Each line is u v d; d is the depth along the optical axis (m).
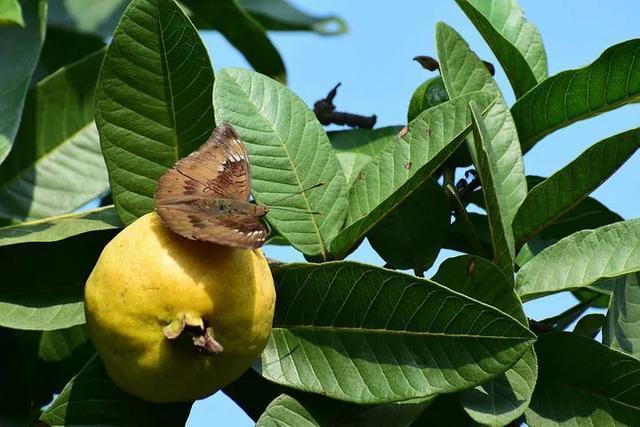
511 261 1.33
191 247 1.26
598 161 1.36
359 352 1.30
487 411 1.30
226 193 1.29
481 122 1.32
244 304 1.26
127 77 1.33
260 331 1.27
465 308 1.28
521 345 1.28
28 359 1.39
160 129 1.33
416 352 1.29
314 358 1.31
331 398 1.31
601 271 1.34
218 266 1.26
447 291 1.29
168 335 1.25
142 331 1.25
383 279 1.29
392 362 1.29
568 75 1.40
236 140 1.32
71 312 1.32
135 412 1.31
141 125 1.33
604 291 1.40
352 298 1.30
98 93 1.33
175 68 1.33
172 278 1.25
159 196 1.27
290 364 1.31
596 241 1.35
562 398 1.33
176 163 1.29
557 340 1.33
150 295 1.25
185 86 1.33
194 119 1.33
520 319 1.31
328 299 1.31
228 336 1.26
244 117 1.36
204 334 1.25
